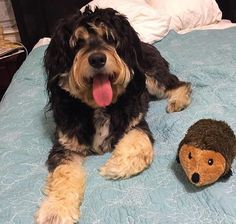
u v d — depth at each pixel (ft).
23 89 7.36
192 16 9.66
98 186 4.36
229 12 10.81
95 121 5.11
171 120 5.45
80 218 3.96
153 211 3.89
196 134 4.15
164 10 9.57
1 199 4.31
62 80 5.05
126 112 5.19
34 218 3.98
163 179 4.34
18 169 4.84
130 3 9.14
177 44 8.51
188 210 3.85
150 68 6.37
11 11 10.93
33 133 5.74
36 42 10.66
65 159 4.88
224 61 7.11
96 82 4.87
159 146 5.05
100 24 4.83
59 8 10.37
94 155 5.18
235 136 4.42
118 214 3.91
